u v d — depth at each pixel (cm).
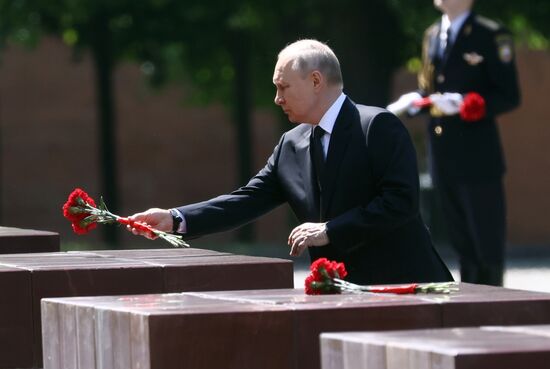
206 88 3806
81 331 669
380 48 2969
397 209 892
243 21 3159
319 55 918
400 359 501
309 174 932
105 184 3709
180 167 4412
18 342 796
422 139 3747
